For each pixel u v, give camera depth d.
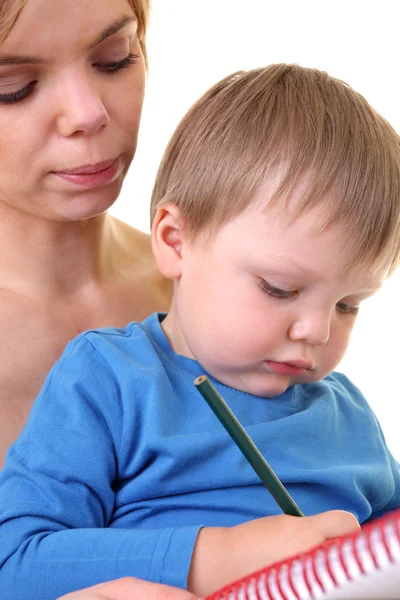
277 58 2.66
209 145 1.18
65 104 1.20
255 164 1.11
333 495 1.21
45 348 1.43
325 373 1.18
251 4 2.61
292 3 2.67
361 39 2.68
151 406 1.15
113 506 1.15
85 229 1.48
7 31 1.12
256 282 1.11
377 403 2.64
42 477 1.10
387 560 0.56
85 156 1.24
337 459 1.24
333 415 1.29
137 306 1.56
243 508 1.13
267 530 0.95
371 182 1.10
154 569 0.96
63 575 1.00
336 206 1.07
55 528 1.07
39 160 1.24
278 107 1.18
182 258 1.20
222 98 1.24
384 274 1.14
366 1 2.65
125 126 1.29
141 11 1.33
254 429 1.17
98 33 1.20
